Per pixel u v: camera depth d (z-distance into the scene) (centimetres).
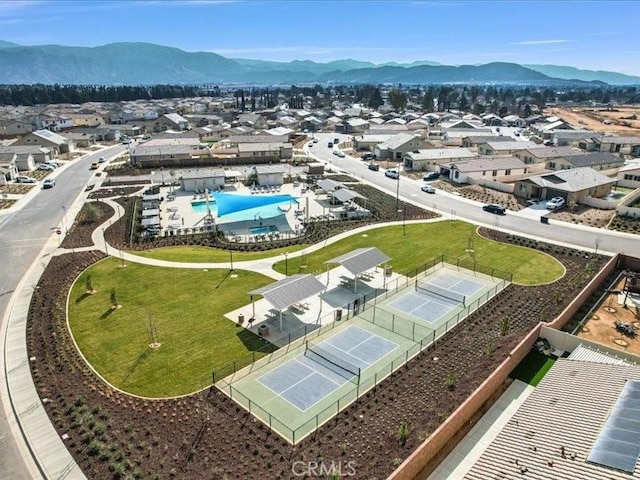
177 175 8100
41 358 2830
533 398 2114
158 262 4388
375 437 2184
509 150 9550
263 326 3178
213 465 2028
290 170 8862
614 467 1538
